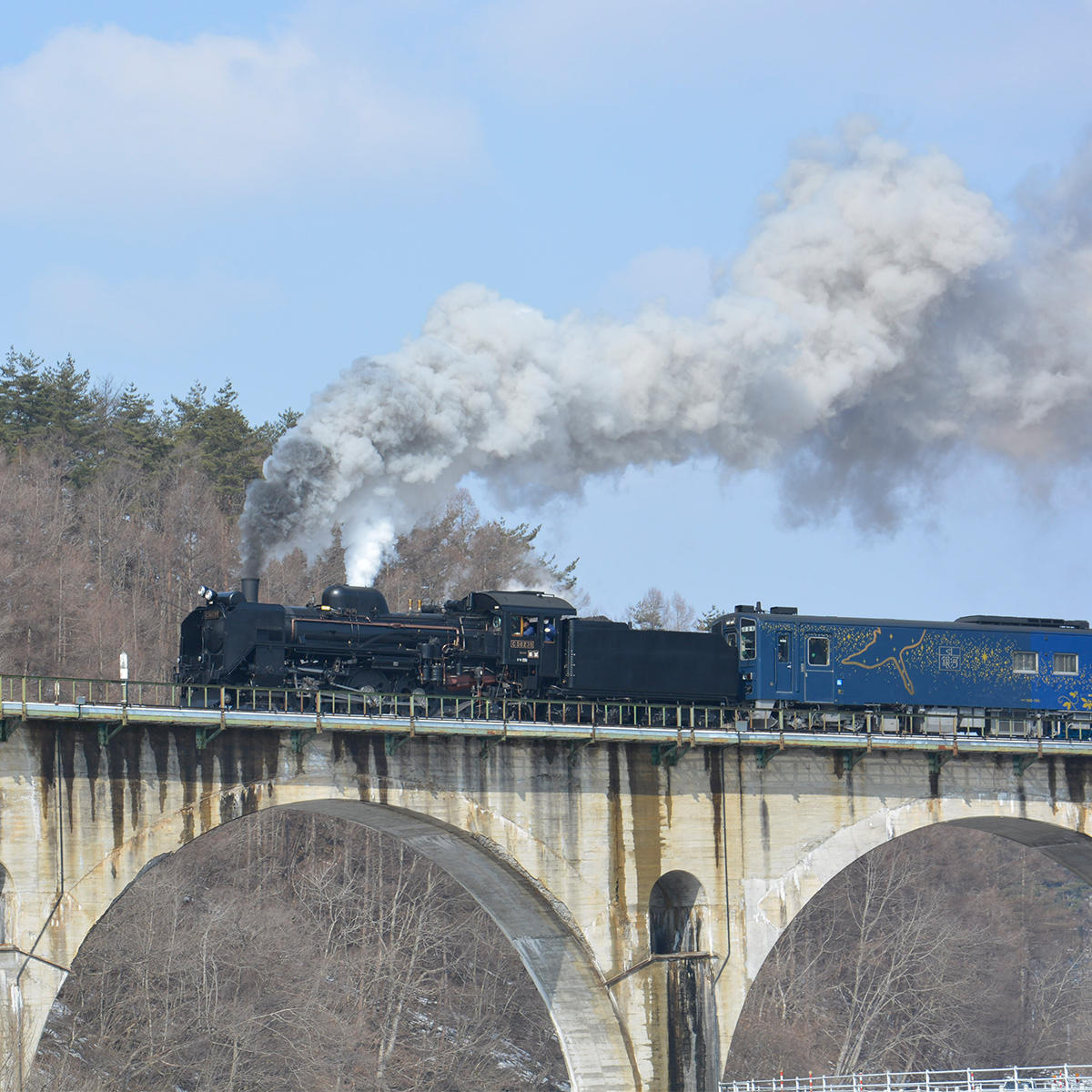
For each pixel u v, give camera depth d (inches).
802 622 4202.8
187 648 3619.6
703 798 3818.9
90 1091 3969.0
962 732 4421.8
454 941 5516.7
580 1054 3769.7
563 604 3993.6
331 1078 4751.5
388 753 3427.7
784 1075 5438.0
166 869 4985.2
